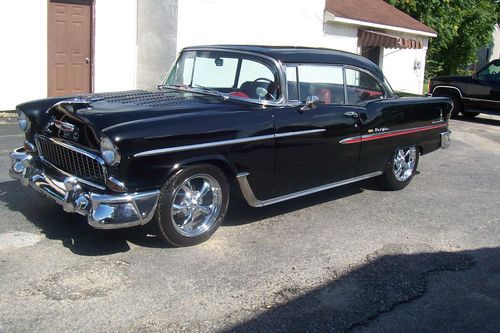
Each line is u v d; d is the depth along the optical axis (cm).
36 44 1081
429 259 454
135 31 1209
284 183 502
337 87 557
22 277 378
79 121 422
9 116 1026
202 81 539
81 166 428
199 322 334
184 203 437
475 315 363
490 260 459
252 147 461
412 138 651
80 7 1129
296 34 1386
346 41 1559
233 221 520
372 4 1873
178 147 412
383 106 597
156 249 438
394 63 1933
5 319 324
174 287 376
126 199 393
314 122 511
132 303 351
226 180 457
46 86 1109
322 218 545
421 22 2158
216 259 427
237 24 1232
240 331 327
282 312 353
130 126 395
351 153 564
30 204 526
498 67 1385
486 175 789
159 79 1175
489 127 1348
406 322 350
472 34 2458
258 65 503
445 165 850
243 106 479
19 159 486
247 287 384
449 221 558
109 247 436
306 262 433
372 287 396
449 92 1474
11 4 1035
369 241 488
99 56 1170
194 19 1145
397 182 657
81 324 324
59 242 441
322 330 334
